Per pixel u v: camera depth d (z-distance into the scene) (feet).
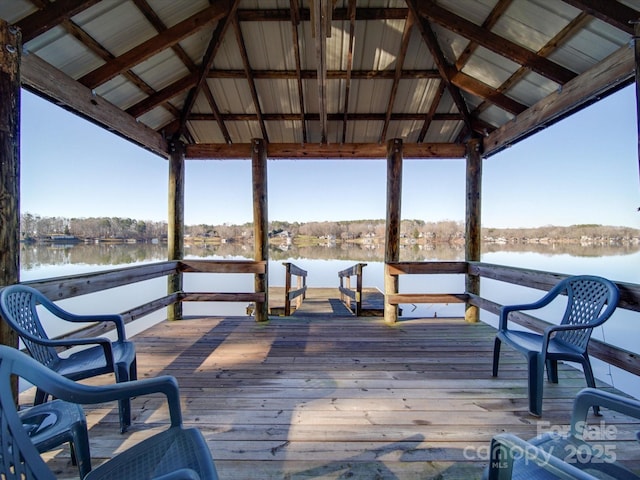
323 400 6.74
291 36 10.54
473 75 11.19
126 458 3.30
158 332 11.73
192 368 8.43
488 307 11.64
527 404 6.60
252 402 6.65
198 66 11.50
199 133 14.67
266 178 13.64
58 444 3.73
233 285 40.93
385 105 13.14
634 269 28.48
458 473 4.64
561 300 24.47
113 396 3.30
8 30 6.03
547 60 8.78
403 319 13.85
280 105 13.12
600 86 7.70
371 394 7.00
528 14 8.05
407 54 11.12
